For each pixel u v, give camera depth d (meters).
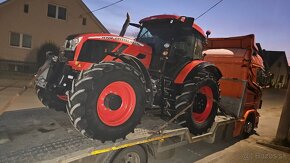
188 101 3.95
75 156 2.50
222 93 5.96
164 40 4.32
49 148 2.58
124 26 4.08
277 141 6.05
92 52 3.47
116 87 2.94
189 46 4.53
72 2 18.67
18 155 2.38
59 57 3.66
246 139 6.37
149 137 3.19
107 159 2.88
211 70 4.85
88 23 19.69
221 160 4.68
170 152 3.98
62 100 4.04
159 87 3.96
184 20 4.02
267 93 23.70
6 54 17.14
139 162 3.26
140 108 3.13
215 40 6.53
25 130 3.11
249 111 6.12
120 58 3.37
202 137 4.36
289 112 5.96
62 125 3.39
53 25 18.30
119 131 2.91
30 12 17.39
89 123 2.66
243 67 5.61
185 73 4.06
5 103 7.18
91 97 2.65
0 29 16.67
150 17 4.60
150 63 4.17
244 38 5.78
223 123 5.00
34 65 17.88
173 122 4.10
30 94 8.95
